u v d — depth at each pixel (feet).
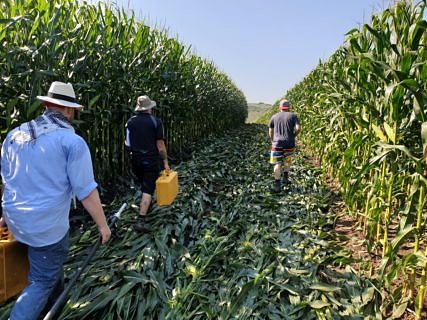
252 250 12.25
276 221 15.31
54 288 8.62
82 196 7.29
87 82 16.66
